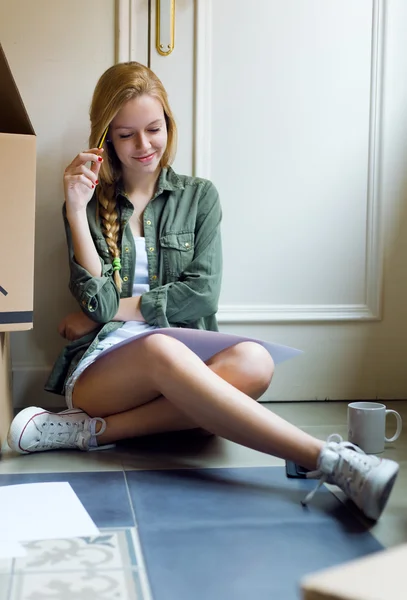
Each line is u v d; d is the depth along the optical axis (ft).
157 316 5.92
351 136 7.30
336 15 7.16
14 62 6.75
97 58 6.84
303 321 7.35
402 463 5.20
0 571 3.33
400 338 7.54
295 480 4.76
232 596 3.13
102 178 6.28
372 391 7.52
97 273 5.89
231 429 4.52
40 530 3.80
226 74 7.06
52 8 6.75
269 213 7.25
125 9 6.80
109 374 5.34
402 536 3.82
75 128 6.89
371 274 7.45
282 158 7.22
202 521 4.00
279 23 7.09
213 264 6.17
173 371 4.67
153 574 3.33
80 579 3.26
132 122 5.89
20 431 5.24
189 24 6.96
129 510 4.16
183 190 6.41
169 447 5.62
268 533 3.84
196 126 7.02
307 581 2.22
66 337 6.38
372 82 7.26
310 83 7.19
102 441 5.54
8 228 5.00
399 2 7.22
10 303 5.03
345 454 4.18
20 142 4.97
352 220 7.38
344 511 4.19
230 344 5.38
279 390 7.43
